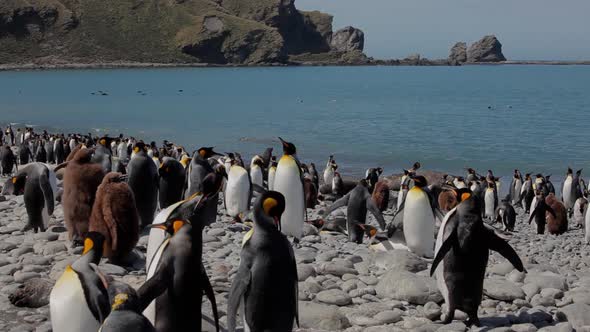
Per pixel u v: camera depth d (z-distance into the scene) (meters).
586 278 10.59
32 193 11.70
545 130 62.12
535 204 23.61
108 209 9.18
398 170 40.09
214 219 13.90
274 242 6.14
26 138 44.97
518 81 196.75
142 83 169.00
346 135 58.06
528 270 10.59
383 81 194.88
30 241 11.19
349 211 13.97
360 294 8.77
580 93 130.25
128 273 9.09
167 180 12.82
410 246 11.62
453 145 51.41
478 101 106.19
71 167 10.36
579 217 24.58
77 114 82.62
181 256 5.71
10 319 7.71
